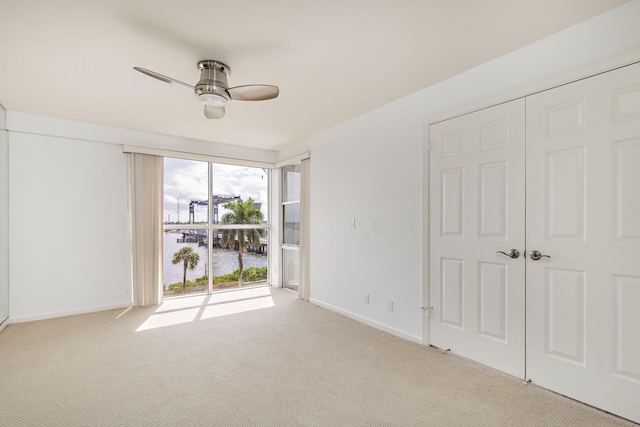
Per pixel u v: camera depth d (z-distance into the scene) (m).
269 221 5.59
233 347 2.83
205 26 1.92
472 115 2.49
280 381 2.22
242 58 2.31
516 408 1.88
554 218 2.03
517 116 2.21
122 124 3.95
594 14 1.83
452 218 2.63
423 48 2.19
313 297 4.40
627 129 1.74
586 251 1.89
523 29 1.98
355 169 3.68
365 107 3.36
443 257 2.70
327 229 4.14
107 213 4.04
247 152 5.20
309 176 4.55
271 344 2.90
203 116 3.62
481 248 2.42
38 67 2.43
